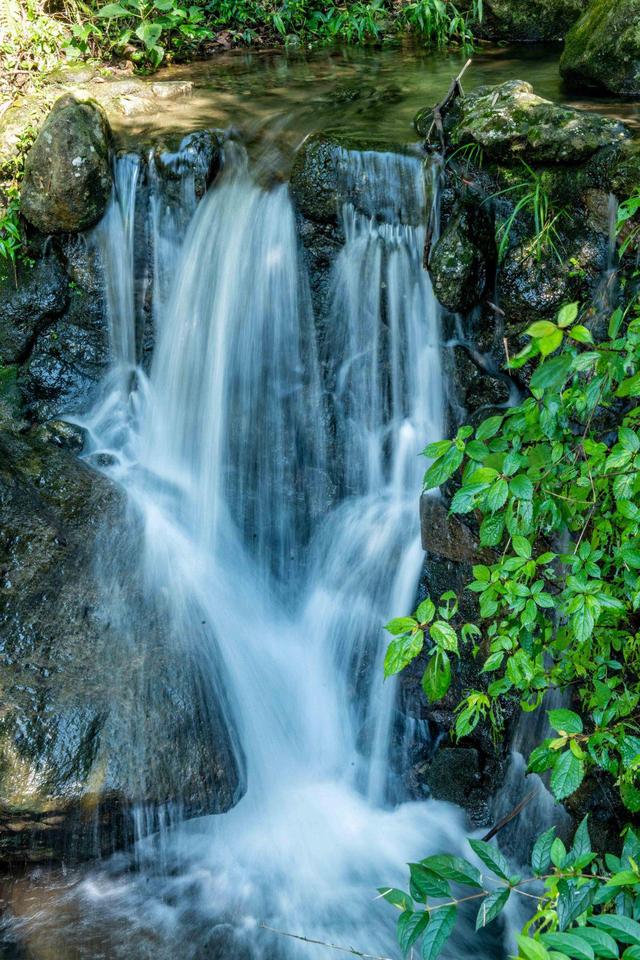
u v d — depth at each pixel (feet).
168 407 18.79
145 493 17.92
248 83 22.22
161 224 18.37
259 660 16.46
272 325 17.76
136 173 18.30
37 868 14.51
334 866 14.85
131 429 19.01
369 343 17.16
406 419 17.08
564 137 14.88
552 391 9.89
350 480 17.79
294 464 18.06
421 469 16.94
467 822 15.40
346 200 16.71
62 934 13.66
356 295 17.06
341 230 16.96
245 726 15.58
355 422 17.61
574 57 19.06
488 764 15.69
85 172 17.81
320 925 13.97
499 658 10.55
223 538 17.95
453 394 16.34
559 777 8.93
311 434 17.90
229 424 18.31
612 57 18.34
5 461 17.53
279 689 16.33
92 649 15.20
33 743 13.98
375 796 16.10
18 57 22.45
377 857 15.03
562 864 7.82
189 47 24.75
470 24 24.40
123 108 20.27
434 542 16.01
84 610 15.65
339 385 17.61
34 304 19.03
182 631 15.83
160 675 15.03
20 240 19.04
